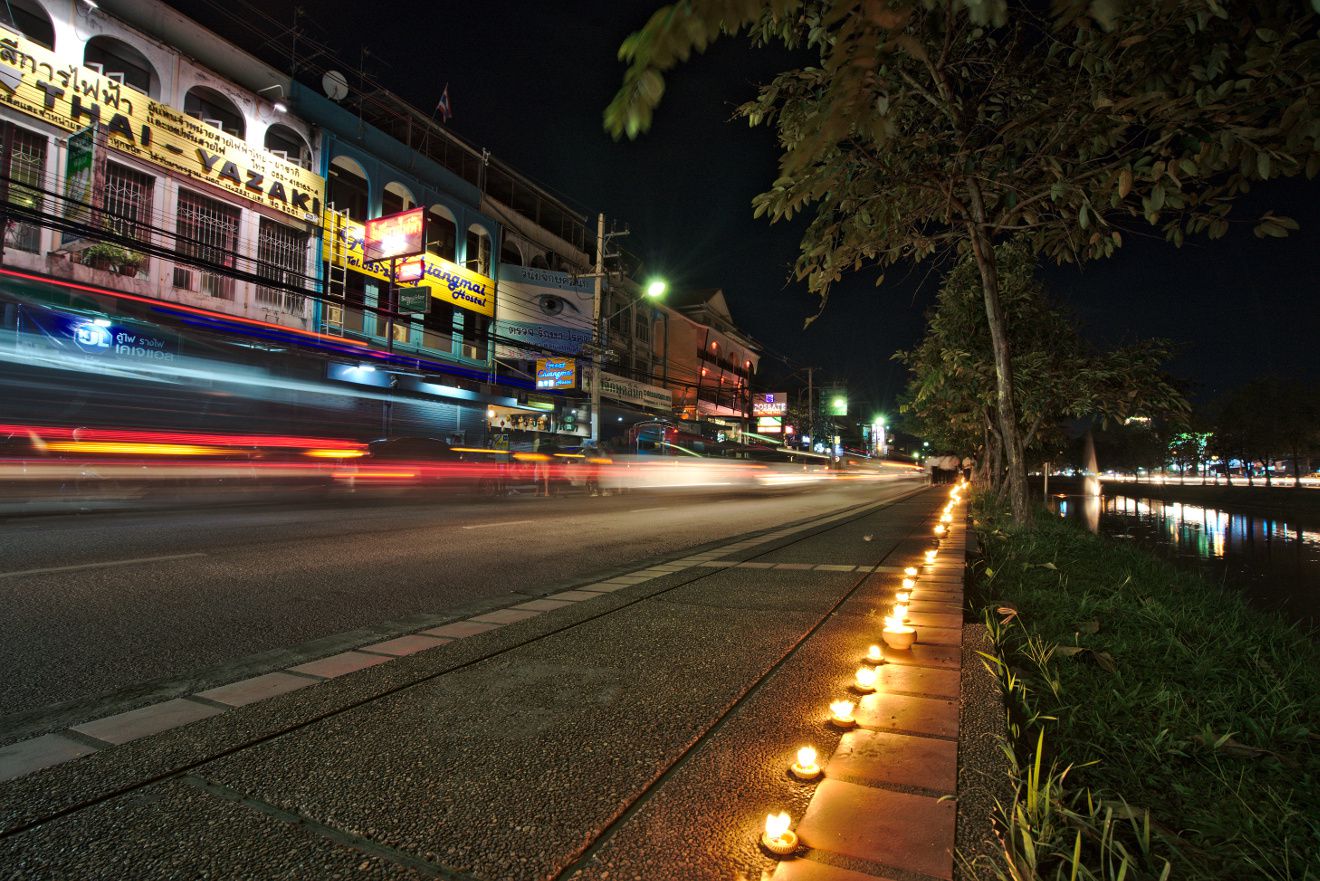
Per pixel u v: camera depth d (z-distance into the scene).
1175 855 2.16
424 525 11.81
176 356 17.75
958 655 3.79
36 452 13.73
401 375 24.03
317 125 21.81
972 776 2.34
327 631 4.82
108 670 3.90
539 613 5.09
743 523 13.52
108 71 17.30
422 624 5.00
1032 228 6.24
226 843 2.02
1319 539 26.02
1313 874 2.13
